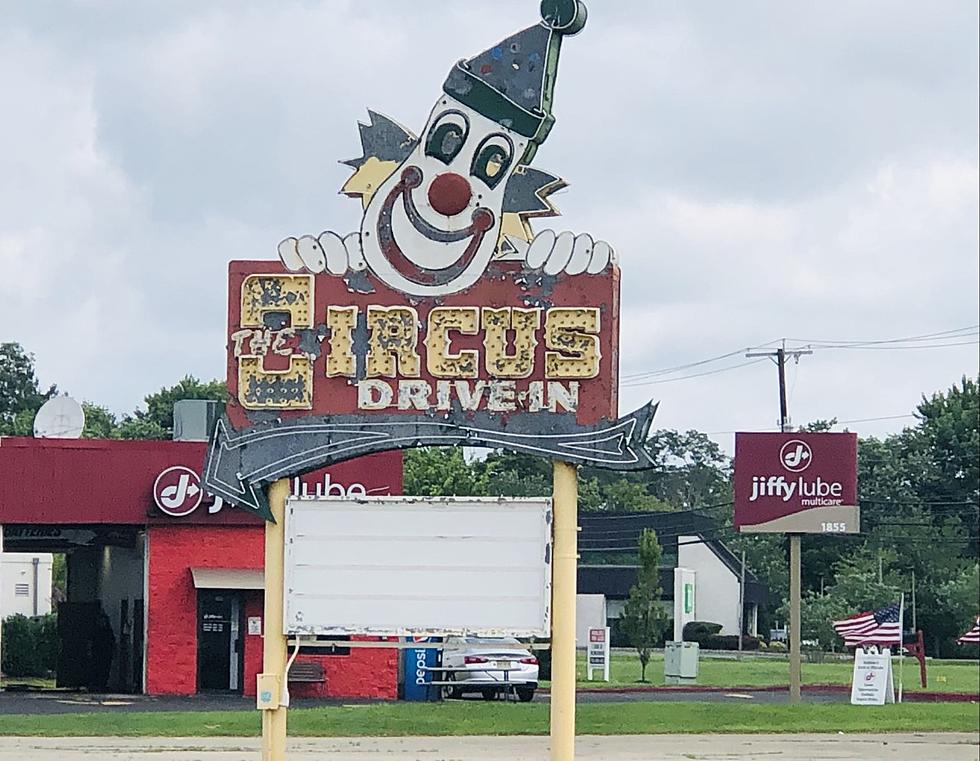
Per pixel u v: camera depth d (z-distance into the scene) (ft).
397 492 100.94
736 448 95.35
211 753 66.85
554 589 54.85
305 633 55.01
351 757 65.62
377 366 55.16
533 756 66.59
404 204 55.52
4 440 101.55
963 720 82.74
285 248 55.62
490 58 55.72
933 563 280.31
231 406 55.42
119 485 102.32
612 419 54.44
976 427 305.53
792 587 95.25
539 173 55.31
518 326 54.85
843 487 94.43
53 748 68.64
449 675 101.24
